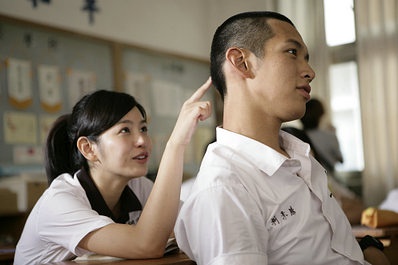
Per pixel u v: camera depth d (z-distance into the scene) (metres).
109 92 1.50
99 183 1.49
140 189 1.68
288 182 1.13
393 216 1.99
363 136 4.60
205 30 5.21
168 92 4.65
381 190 4.54
